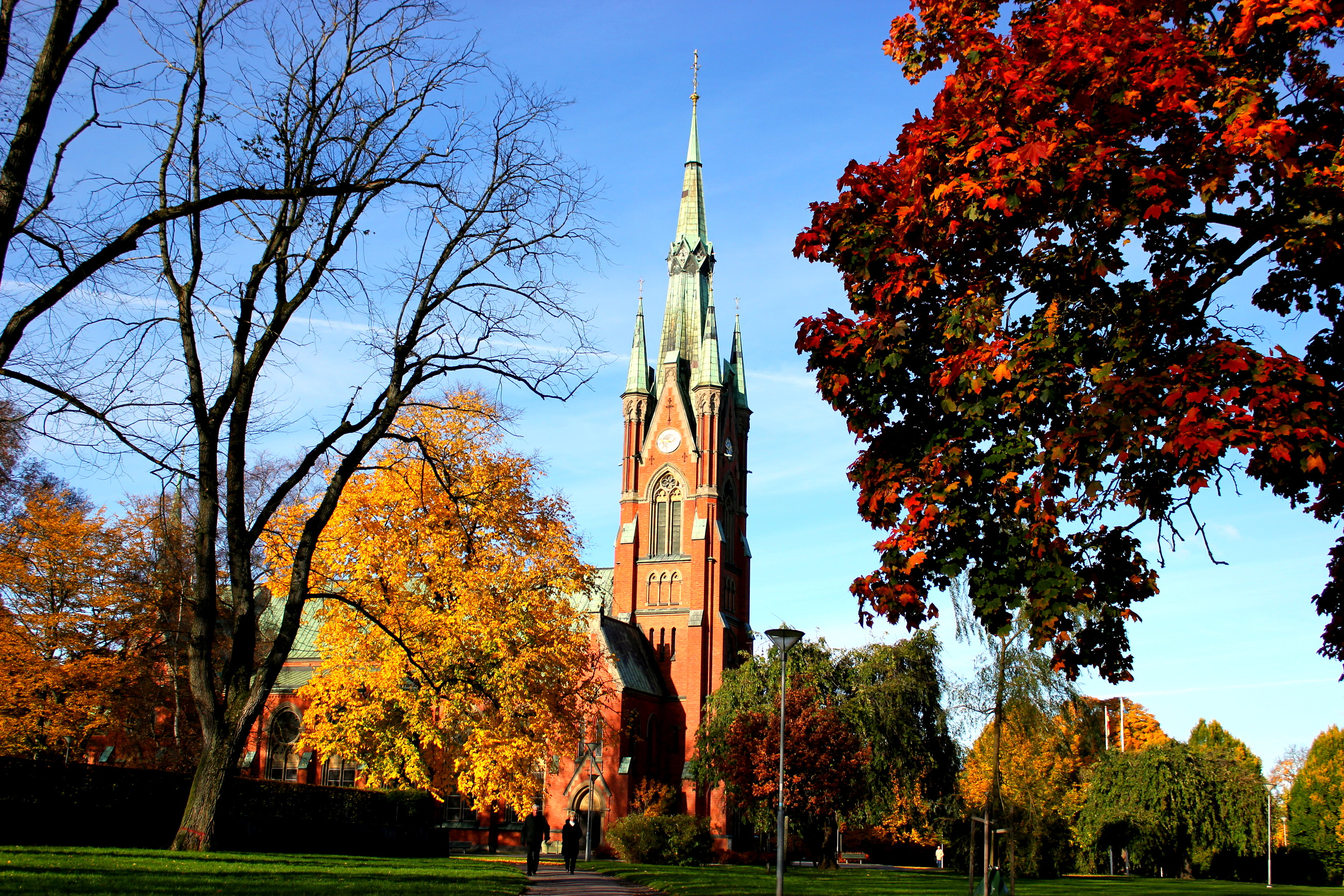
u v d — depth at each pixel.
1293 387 13.55
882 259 17.09
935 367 16.55
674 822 52.50
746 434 112.12
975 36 17.94
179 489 49.72
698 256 109.44
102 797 27.17
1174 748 66.69
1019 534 15.16
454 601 40.50
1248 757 111.50
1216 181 14.30
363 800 37.28
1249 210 15.45
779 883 22.92
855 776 55.50
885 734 61.31
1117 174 14.70
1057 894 36.78
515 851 74.94
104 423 20.12
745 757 55.47
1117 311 15.39
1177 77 14.17
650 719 93.44
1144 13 15.40
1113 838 66.62
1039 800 51.53
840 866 77.88
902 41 19.25
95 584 46.59
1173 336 15.16
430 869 25.62
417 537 40.09
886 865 87.94
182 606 50.50
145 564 48.66
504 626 39.22
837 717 58.66
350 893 16.14
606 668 86.44
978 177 15.59
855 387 17.16
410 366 24.91
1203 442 12.88
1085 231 15.63
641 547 103.06
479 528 40.84
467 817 83.81
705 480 102.12
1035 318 15.82
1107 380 14.25
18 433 41.25
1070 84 15.02
